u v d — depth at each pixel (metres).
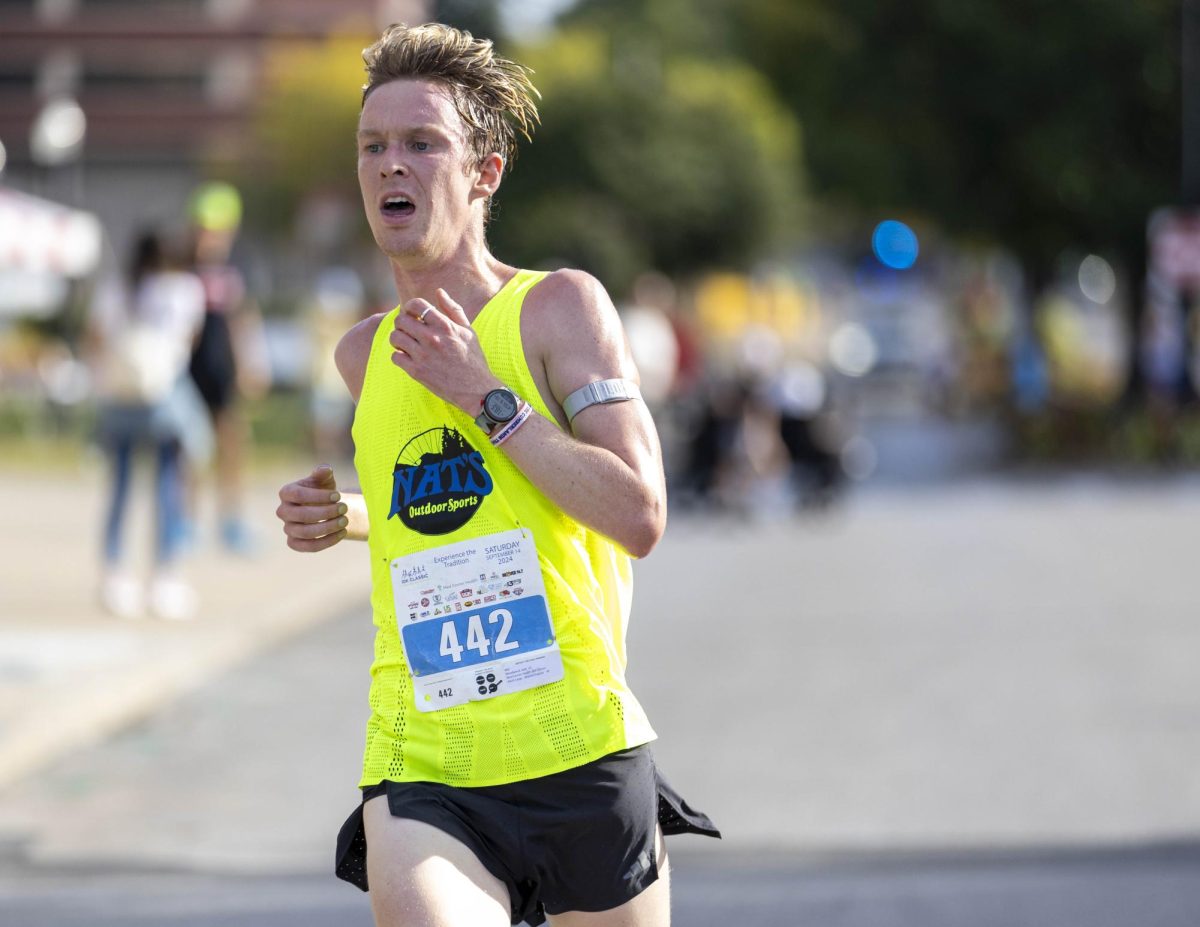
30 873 19.42
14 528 48.66
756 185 149.12
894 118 81.19
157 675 29.12
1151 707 26.31
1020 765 23.11
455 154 9.97
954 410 112.69
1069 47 77.06
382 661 10.16
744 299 151.88
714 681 28.95
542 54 147.62
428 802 9.82
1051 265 87.88
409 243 9.94
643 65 152.38
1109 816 20.77
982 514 55.69
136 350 33.62
